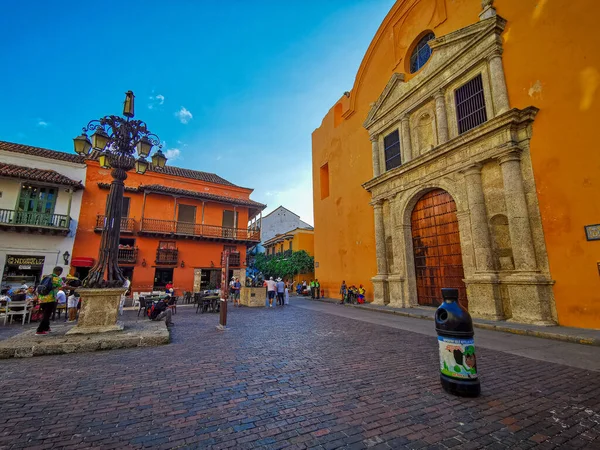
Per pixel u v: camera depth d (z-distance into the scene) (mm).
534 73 9445
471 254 10859
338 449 2510
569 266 8180
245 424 2955
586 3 8320
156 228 22625
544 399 3600
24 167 18656
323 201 23000
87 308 7066
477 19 11773
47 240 18531
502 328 8273
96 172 20781
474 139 10680
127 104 8320
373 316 11781
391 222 15195
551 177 8750
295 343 6734
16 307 10867
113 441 2631
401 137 15250
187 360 5289
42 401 3510
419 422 3008
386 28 17453
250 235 26000
